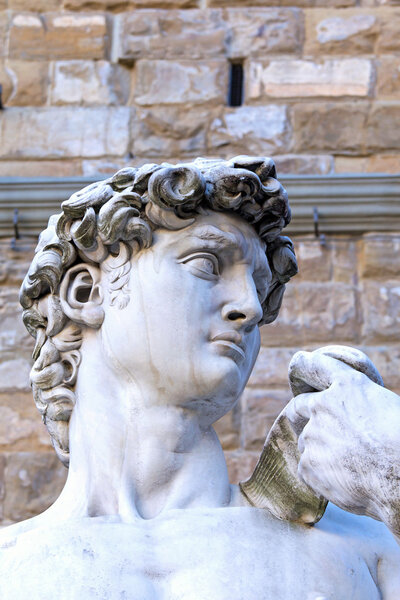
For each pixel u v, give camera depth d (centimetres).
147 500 400
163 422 404
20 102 1118
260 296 426
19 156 1098
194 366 401
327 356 377
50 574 370
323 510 390
